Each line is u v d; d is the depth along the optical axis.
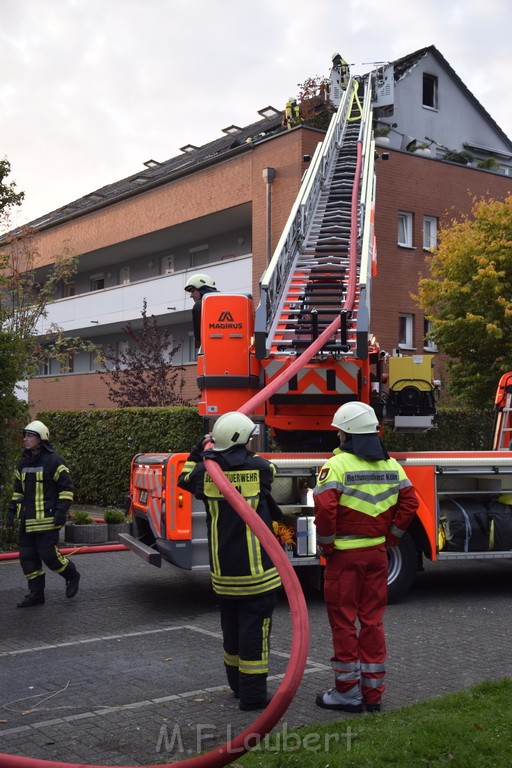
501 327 16.48
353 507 5.05
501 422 10.63
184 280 24.62
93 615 7.73
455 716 4.57
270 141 21.80
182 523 7.68
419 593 8.96
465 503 8.74
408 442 17.05
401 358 9.71
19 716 4.92
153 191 25.95
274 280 10.17
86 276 33.28
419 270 23.16
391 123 27.36
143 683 5.55
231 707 5.04
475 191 24.41
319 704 5.04
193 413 15.33
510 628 7.21
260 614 4.98
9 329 16.48
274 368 9.08
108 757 4.29
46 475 8.16
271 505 5.25
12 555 10.84
